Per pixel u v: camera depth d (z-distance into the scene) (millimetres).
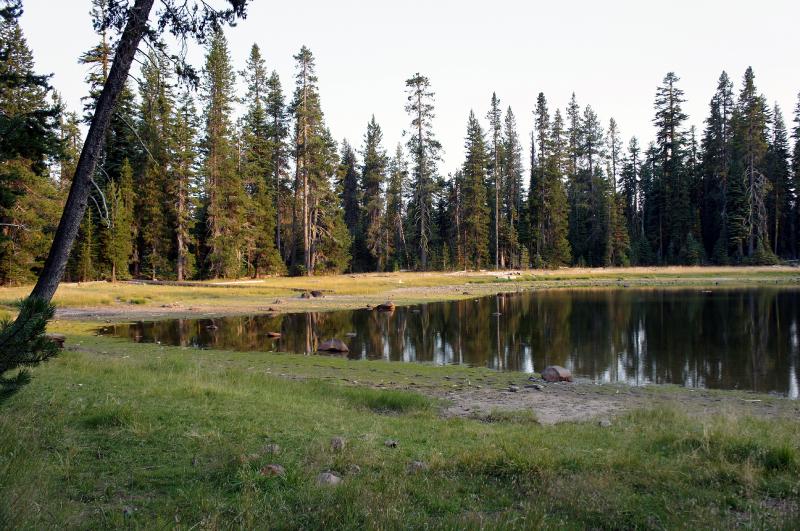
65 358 13570
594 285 55750
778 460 6418
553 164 74625
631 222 86062
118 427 7477
